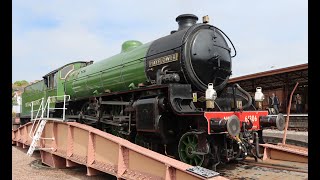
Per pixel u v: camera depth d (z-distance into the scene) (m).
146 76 7.99
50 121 9.59
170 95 6.31
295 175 5.83
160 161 5.19
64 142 8.69
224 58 7.69
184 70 6.93
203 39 7.28
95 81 10.56
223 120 5.87
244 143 6.55
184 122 6.94
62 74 13.42
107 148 6.81
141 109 7.02
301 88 18.06
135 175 5.86
